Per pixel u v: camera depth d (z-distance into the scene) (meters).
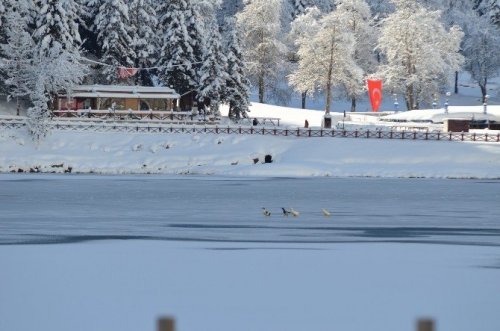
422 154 116.88
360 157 116.62
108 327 25.28
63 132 120.94
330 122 135.38
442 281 34.16
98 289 31.64
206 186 96.56
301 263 39.31
